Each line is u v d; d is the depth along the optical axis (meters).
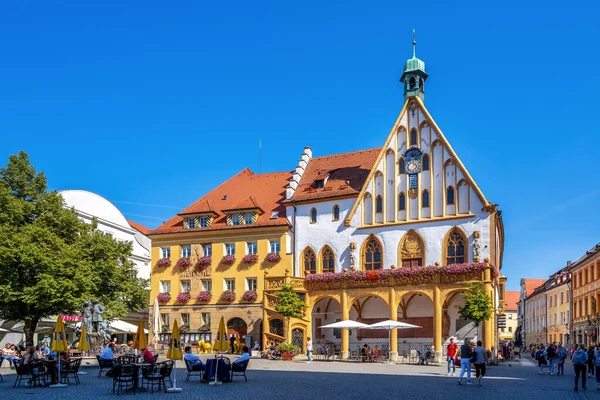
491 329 50.62
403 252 55.19
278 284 57.00
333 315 59.94
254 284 60.38
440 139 54.97
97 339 41.72
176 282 63.47
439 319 50.88
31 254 43.34
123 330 57.03
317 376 34.38
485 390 28.16
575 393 28.47
